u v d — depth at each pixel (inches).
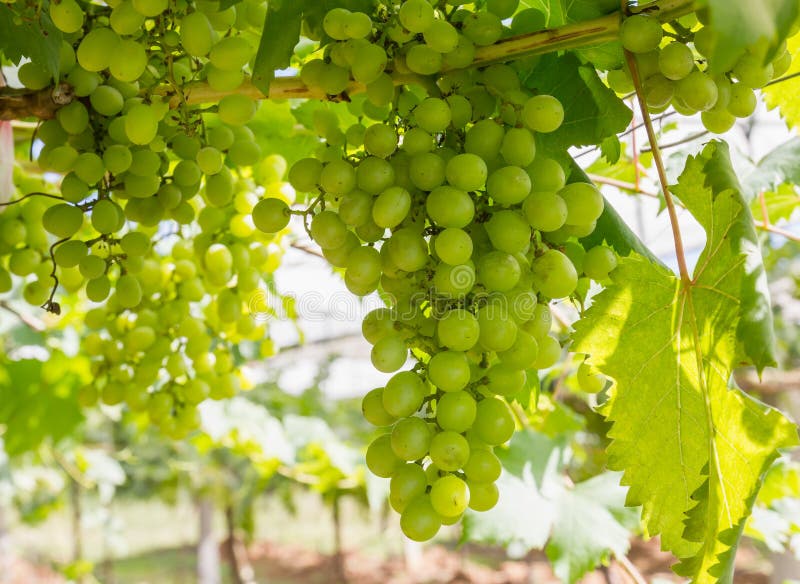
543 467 36.8
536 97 19.7
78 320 43.8
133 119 20.7
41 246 26.7
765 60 14.6
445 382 18.5
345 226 20.0
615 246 22.2
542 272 19.3
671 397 20.2
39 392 45.5
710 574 18.5
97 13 21.7
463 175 18.8
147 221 23.3
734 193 19.4
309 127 28.5
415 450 18.3
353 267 19.7
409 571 221.6
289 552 260.8
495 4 20.6
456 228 18.7
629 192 32.1
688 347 20.0
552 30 19.9
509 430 19.0
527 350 19.3
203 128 23.2
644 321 20.2
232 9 21.6
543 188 19.8
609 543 34.7
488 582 212.4
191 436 54.6
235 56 20.7
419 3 19.1
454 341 18.4
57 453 79.6
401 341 19.4
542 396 37.2
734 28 14.2
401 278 19.8
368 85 20.5
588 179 22.9
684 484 20.2
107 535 132.3
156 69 22.3
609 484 37.3
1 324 45.8
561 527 35.0
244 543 197.3
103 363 28.6
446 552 239.0
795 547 37.7
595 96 22.2
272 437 53.3
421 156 19.2
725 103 19.7
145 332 27.4
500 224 19.1
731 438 19.3
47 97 22.2
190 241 28.5
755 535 35.9
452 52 19.9
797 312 86.1
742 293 18.7
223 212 26.9
